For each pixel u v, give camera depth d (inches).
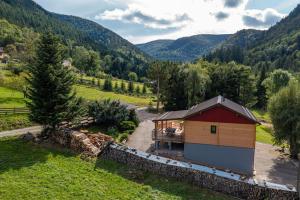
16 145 1252.5
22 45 3184.1
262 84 3567.9
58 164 1117.7
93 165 1167.0
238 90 3253.0
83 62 6102.4
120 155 1243.8
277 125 1691.7
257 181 1127.0
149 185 1085.1
